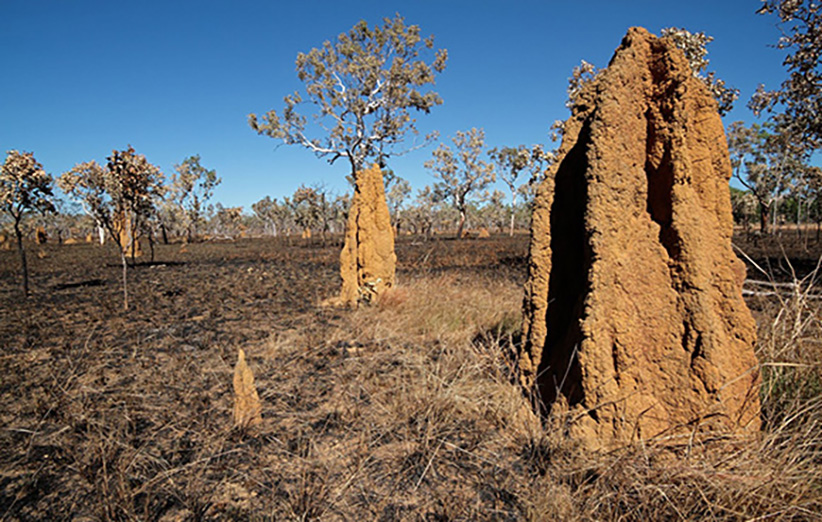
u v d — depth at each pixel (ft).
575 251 12.64
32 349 22.18
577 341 10.98
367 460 10.92
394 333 22.35
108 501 9.03
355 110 94.94
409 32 94.22
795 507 7.73
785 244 78.13
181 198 181.27
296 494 9.58
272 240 166.91
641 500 8.41
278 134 92.53
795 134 45.06
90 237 173.17
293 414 13.66
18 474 10.84
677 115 10.88
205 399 14.84
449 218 269.03
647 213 11.34
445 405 13.15
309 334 22.91
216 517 9.03
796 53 37.96
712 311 10.19
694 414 10.07
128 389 15.88
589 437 10.44
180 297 38.52
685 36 39.75
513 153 172.04
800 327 12.82
